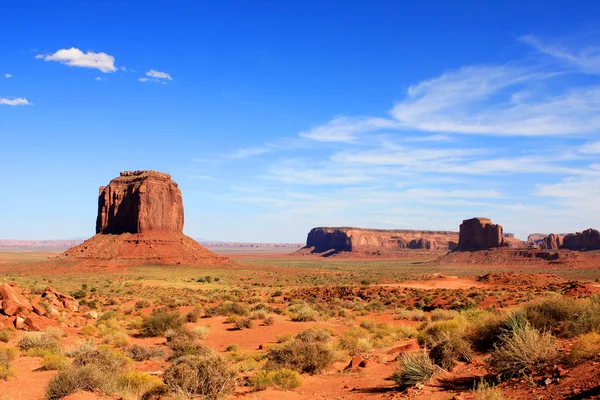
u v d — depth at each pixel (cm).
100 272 11194
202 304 4959
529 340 971
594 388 696
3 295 2675
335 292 6138
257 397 1105
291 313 3966
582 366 830
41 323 2602
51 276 10181
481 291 5466
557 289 5109
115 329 2788
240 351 2050
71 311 3534
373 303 4588
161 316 2788
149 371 1577
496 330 1352
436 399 868
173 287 7744
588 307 1302
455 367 1153
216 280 10144
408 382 1045
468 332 1486
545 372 870
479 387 813
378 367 1421
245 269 14038
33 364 1652
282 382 1240
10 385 1291
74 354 1825
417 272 14975
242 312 3791
